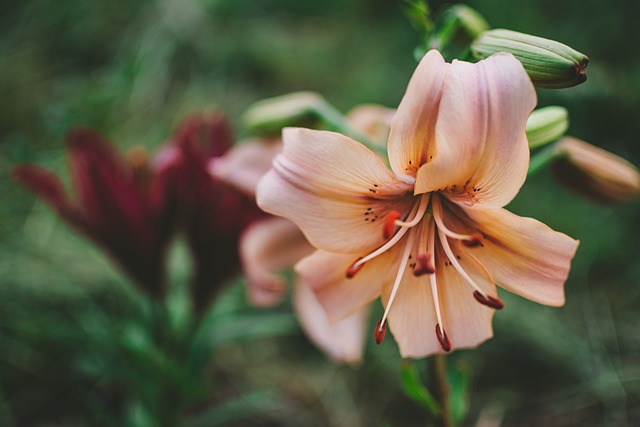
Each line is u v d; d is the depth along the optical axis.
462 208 0.39
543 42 0.39
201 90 1.08
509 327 0.74
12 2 1.12
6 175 0.86
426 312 0.40
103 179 0.54
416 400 0.45
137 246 0.56
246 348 0.76
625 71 0.99
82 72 1.06
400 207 0.40
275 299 0.55
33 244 0.78
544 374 0.72
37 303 0.74
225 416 0.61
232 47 1.15
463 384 0.47
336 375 0.73
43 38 1.10
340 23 1.29
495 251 0.39
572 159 0.49
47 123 0.64
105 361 0.59
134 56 1.05
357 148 0.38
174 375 0.57
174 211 0.56
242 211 0.55
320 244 0.38
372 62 1.13
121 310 0.75
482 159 0.36
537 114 0.43
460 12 0.46
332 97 1.08
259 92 1.11
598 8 1.06
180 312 0.62
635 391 0.70
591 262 0.81
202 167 0.55
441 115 0.35
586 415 0.68
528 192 0.88
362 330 0.55
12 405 0.67
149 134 0.97
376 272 0.40
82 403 0.67
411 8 0.43
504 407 0.69
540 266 0.38
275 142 0.52
